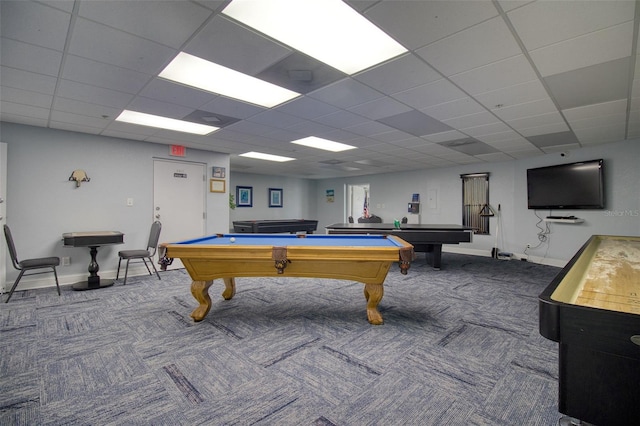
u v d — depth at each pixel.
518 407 1.66
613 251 2.39
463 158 6.63
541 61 2.38
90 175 4.49
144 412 1.61
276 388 1.83
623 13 1.79
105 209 4.62
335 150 5.97
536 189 6.12
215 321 2.90
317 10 1.81
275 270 2.84
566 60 2.36
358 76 2.66
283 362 2.13
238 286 4.21
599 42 2.10
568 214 5.71
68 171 4.31
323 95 3.11
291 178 10.99
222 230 5.98
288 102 3.31
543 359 2.19
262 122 4.05
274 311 3.19
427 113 3.64
